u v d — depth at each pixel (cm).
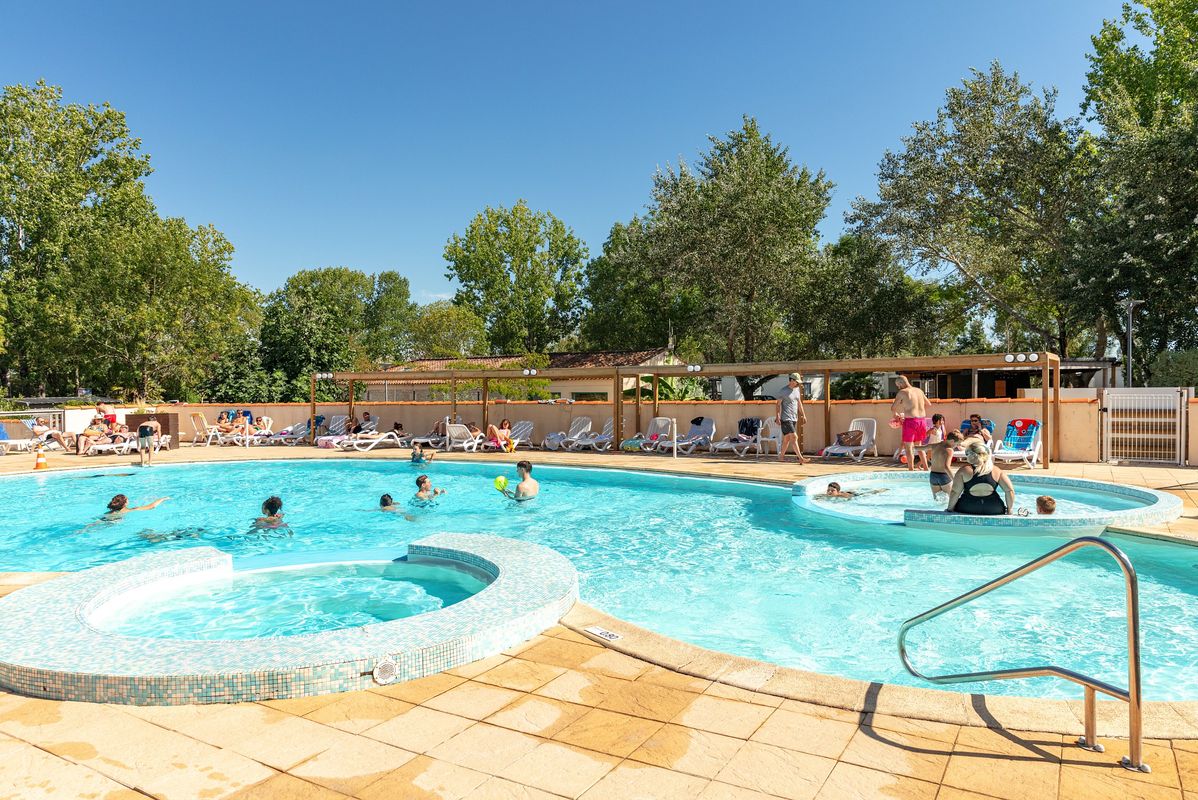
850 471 1312
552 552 638
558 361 3797
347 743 314
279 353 3506
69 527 1027
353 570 709
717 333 3622
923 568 730
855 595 653
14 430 2189
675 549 841
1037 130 2669
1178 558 716
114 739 321
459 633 416
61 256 3712
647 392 2800
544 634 464
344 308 7375
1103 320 2555
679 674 392
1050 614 578
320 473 1595
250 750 309
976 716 329
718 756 298
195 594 637
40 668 371
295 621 575
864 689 362
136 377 3566
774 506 1088
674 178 3262
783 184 3180
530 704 355
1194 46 2695
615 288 5231
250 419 2272
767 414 1731
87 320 3338
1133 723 276
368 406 2305
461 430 1905
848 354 3234
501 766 292
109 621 538
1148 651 497
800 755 297
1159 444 1354
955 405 1518
